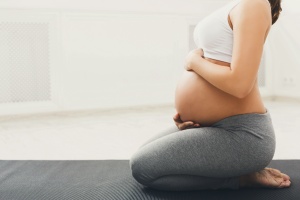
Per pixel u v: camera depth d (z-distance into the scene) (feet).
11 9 10.93
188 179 4.50
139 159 4.48
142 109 12.80
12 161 6.29
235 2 4.12
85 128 9.73
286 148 7.34
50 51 11.62
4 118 11.18
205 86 4.31
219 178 4.52
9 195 4.73
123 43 12.50
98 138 8.57
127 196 4.59
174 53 13.29
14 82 11.35
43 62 11.63
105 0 11.92
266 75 15.01
